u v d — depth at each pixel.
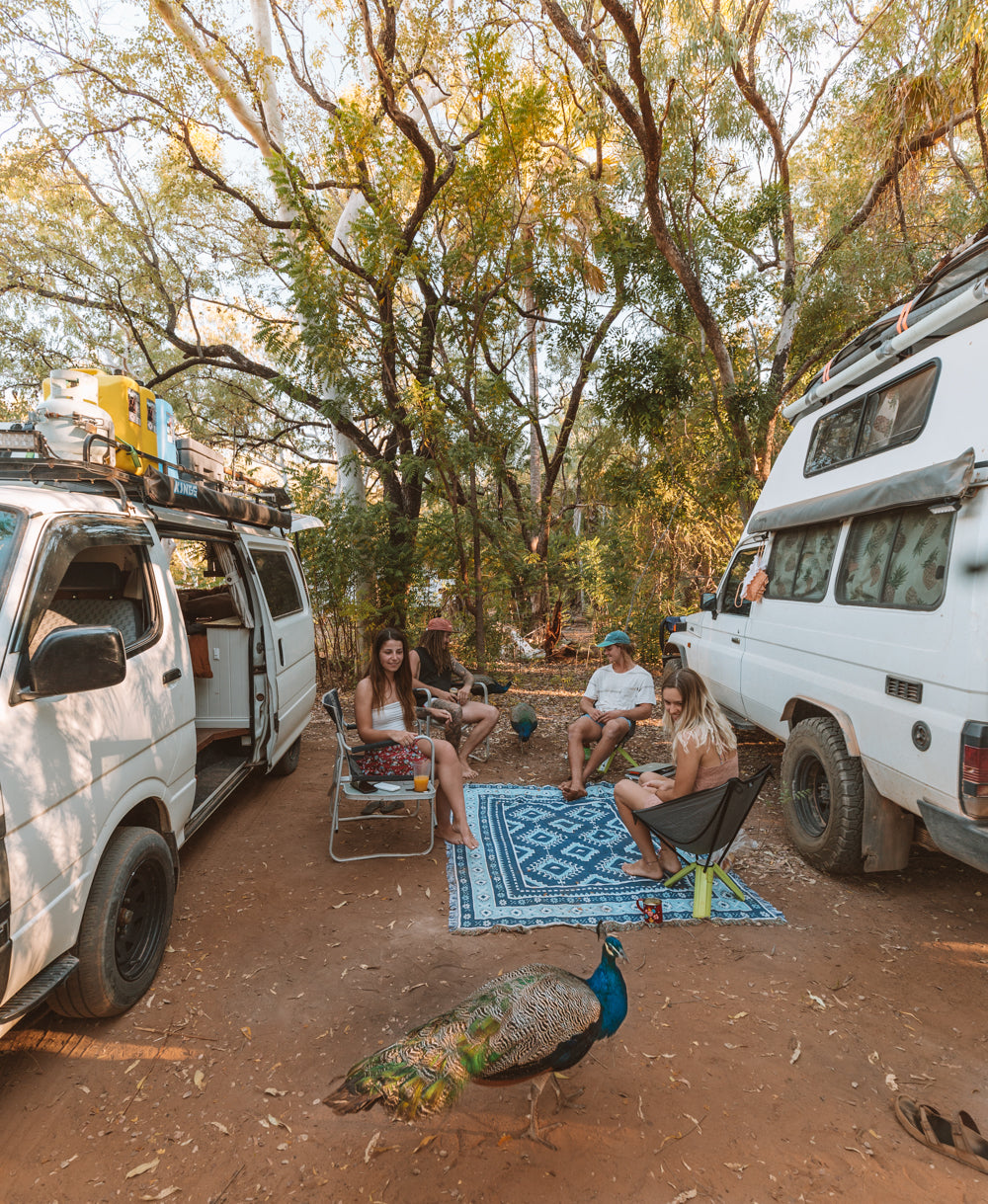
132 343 13.05
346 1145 2.39
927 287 3.96
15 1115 2.50
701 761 3.93
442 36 8.84
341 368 9.02
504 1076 2.20
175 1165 2.31
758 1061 2.77
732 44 8.52
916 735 3.40
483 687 6.62
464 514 9.96
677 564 12.39
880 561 3.92
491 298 8.73
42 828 2.41
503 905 3.95
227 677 5.12
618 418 11.30
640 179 10.05
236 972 3.35
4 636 2.45
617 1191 2.21
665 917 3.82
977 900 4.07
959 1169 2.29
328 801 5.65
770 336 12.63
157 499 3.74
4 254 10.99
